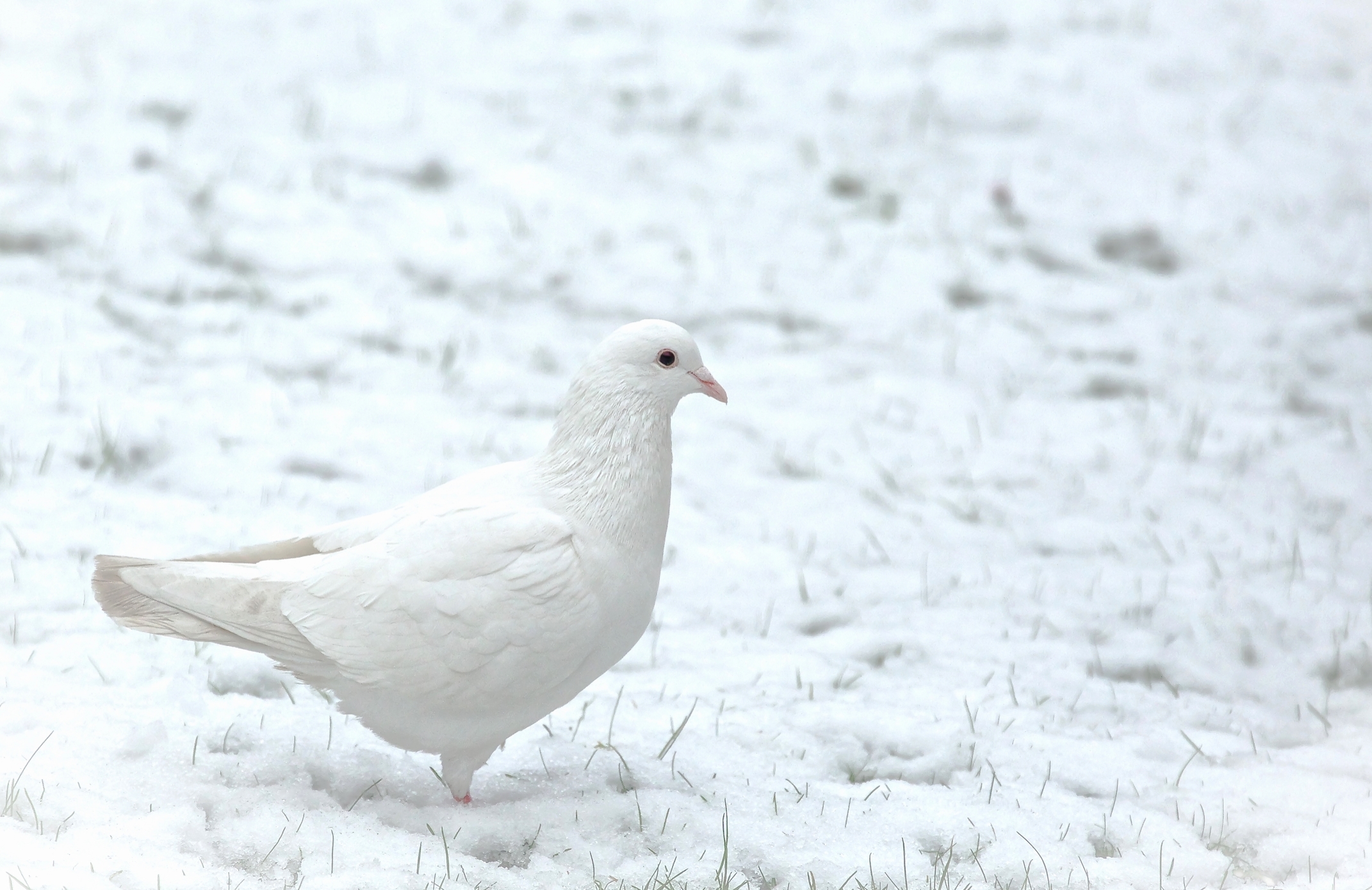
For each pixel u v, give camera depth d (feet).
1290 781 23.90
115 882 16.99
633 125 57.88
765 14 68.64
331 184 50.52
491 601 19.13
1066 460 39.37
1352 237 54.95
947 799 22.57
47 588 26.32
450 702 19.43
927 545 34.35
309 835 19.04
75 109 52.70
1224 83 66.13
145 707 22.47
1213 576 33.09
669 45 64.95
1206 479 38.65
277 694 24.25
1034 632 29.91
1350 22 75.56
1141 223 53.88
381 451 35.40
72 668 23.49
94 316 40.14
